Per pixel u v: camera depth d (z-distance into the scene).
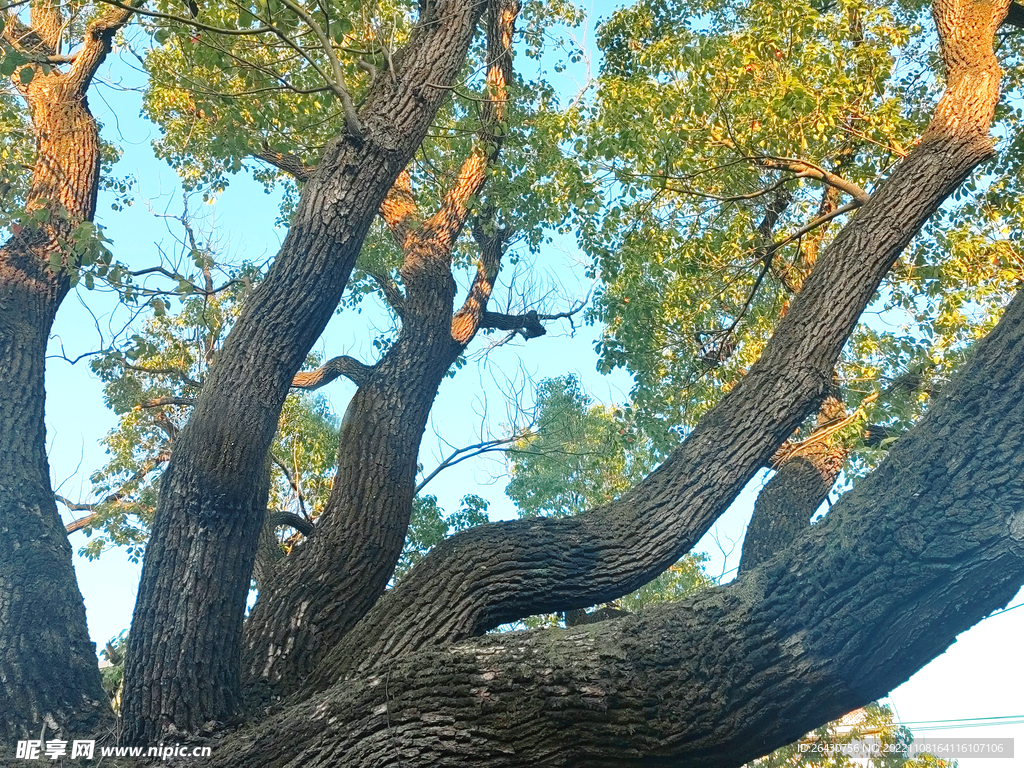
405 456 4.65
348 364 7.08
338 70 3.85
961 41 4.53
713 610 2.87
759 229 7.84
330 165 3.82
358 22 5.47
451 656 3.12
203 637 3.37
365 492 4.39
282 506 10.66
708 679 2.75
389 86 4.14
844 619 2.58
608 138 6.59
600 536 3.71
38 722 3.38
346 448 4.61
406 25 6.79
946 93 4.43
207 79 6.73
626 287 7.65
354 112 3.82
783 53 6.51
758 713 2.68
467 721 2.92
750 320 8.00
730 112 6.49
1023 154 7.38
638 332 7.77
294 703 3.46
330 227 3.70
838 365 7.15
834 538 2.68
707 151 6.74
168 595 3.38
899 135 6.52
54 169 4.99
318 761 2.99
